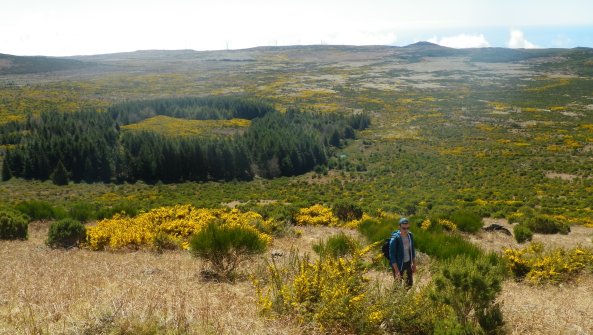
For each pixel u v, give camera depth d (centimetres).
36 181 8069
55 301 570
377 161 9306
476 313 561
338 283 547
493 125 12238
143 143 9231
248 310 566
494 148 9475
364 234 1559
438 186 6294
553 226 2302
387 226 1420
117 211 2267
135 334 439
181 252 1255
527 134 10938
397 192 5941
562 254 1166
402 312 543
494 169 7438
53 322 476
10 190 7175
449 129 12062
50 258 1079
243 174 9062
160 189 7638
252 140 9969
